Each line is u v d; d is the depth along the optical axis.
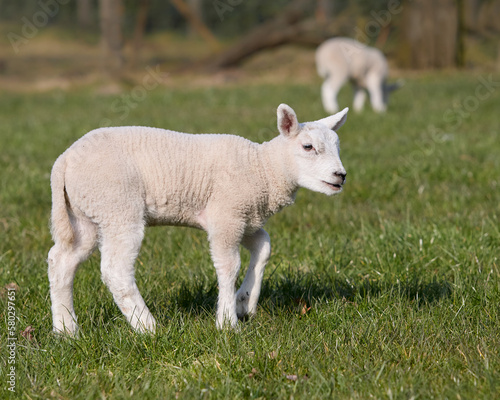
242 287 6.51
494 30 40.56
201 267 7.82
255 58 42.69
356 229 9.39
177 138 6.07
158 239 8.95
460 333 5.80
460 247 8.20
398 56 37.59
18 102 28.00
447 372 5.21
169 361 5.60
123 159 5.81
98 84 35.00
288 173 6.22
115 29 37.28
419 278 7.42
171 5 59.97
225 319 6.03
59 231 5.84
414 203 10.45
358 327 6.00
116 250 5.79
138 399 4.92
